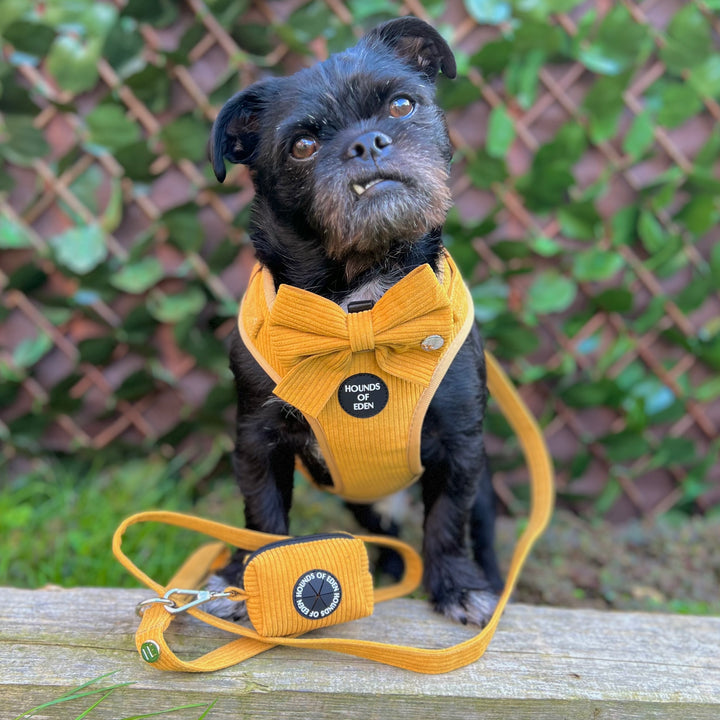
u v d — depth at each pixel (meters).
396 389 0.53
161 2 0.87
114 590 0.61
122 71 0.89
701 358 0.95
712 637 0.57
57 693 0.49
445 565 0.62
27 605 0.58
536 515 0.70
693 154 0.93
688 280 0.96
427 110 0.57
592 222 0.90
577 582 0.81
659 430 0.99
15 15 0.86
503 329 0.91
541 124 0.93
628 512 0.99
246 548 0.59
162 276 0.92
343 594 0.52
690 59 0.87
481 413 0.60
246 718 0.50
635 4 0.89
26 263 0.93
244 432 0.59
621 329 0.95
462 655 0.52
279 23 0.89
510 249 0.90
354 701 0.50
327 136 0.53
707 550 0.87
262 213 0.59
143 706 0.49
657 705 0.50
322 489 0.69
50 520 0.87
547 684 0.51
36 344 0.96
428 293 0.49
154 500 0.91
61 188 0.92
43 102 0.91
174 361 0.99
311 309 0.49
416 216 0.52
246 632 0.51
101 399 0.99
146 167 0.89
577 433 0.98
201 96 0.90
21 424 0.95
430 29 0.60
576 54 0.88
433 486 0.63
